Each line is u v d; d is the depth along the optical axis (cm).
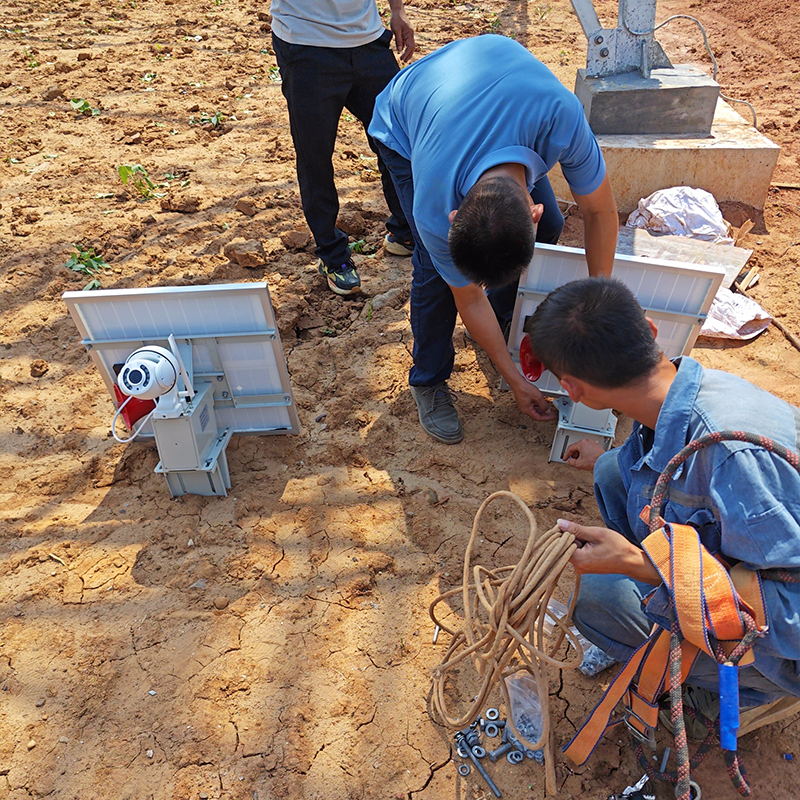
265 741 241
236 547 302
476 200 226
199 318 303
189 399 305
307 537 306
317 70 372
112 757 238
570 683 256
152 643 269
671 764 233
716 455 179
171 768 235
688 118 512
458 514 315
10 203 541
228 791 229
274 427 347
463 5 969
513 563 295
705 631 177
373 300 441
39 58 806
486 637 208
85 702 252
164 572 293
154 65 789
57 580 290
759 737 240
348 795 229
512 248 222
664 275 299
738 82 702
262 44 853
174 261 476
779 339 406
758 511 173
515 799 227
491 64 266
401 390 379
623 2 502
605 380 194
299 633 272
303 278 460
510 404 370
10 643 270
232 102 702
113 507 322
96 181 569
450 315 327
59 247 490
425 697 253
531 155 252
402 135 299
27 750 240
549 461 337
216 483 320
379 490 328
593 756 237
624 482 219
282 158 596
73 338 420
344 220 495
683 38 811
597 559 195
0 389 386
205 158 601
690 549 180
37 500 327
